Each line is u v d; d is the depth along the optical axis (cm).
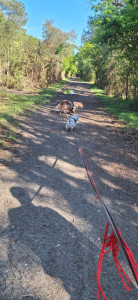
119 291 272
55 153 718
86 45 4019
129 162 692
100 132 1029
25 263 300
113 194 496
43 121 1144
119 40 1667
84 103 1981
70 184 527
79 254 323
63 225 382
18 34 2541
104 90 3431
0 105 1385
